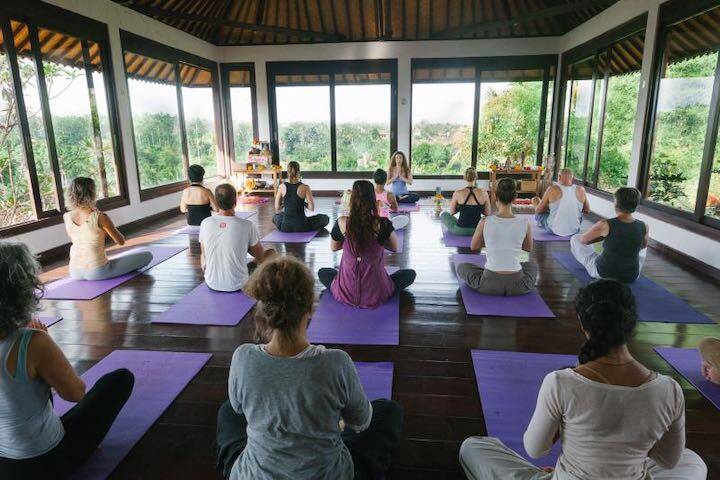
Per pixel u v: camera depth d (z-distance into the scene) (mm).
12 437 1434
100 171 5742
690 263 4316
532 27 8016
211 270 3596
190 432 2031
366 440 1579
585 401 1120
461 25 8062
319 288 3645
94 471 1787
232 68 8742
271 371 1215
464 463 1643
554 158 8430
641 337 2863
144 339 2885
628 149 5781
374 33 8312
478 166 8789
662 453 1203
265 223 6246
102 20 5629
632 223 3504
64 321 3156
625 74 5895
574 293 3570
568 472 1196
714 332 2930
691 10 4465
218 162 8992
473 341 2805
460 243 4953
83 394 1515
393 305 3293
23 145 4559
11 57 4371
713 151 4195
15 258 1342
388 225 3156
